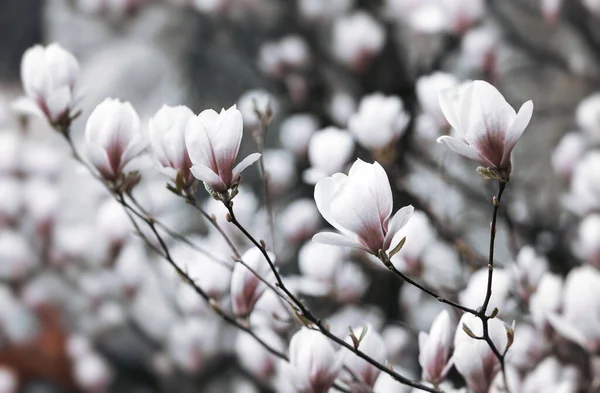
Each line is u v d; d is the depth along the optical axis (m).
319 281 2.88
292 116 4.94
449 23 3.55
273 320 2.62
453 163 3.78
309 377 2.31
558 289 2.63
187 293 3.47
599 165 2.97
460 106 2.17
